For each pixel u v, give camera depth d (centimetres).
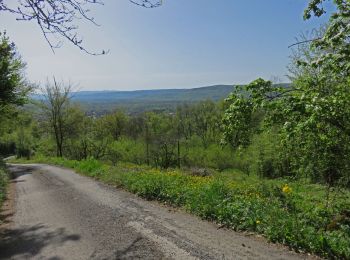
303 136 864
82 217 984
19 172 2866
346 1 642
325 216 770
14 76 2611
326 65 691
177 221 853
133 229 809
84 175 2105
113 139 5753
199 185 1116
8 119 3347
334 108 705
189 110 6359
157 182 1245
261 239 684
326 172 1013
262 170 3114
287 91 817
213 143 5281
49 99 4766
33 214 1102
